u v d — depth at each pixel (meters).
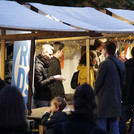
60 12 10.20
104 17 10.34
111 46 8.00
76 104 4.25
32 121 7.43
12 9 7.69
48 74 9.45
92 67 10.33
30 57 8.23
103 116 7.68
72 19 9.26
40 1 16.41
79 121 4.16
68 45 10.55
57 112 7.75
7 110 3.80
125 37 10.21
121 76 8.04
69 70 10.61
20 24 6.70
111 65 7.80
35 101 9.59
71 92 10.57
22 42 8.54
